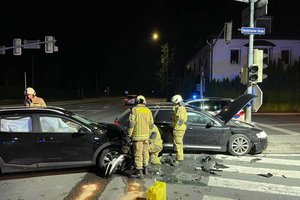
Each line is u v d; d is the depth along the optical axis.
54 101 53.34
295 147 10.81
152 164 8.66
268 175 7.80
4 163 7.50
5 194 6.54
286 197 6.41
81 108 35.34
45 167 7.72
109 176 7.65
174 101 8.92
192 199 6.23
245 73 12.24
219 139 9.78
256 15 12.16
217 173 7.95
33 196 6.41
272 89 29.31
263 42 31.97
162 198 5.84
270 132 14.66
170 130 9.41
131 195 6.40
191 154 9.90
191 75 42.78
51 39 25.94
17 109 7.86
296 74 29.36
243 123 10.80
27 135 7.63
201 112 9.98
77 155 7.88
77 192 6.60
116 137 8.15
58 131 7.86
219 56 32.06
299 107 29.22
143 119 7.51
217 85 30.38
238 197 6.38
